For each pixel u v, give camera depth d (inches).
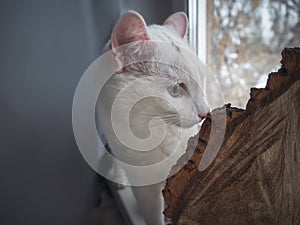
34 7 8.8
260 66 16.1
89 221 11.8
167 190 7.3
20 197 8.8
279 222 7.1
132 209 12.5
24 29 8.5
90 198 12.1
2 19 8.0
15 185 8.6
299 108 6.5
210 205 6.9
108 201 12.9
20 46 8.5
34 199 9.2
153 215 11.7
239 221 7.0
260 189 6.8
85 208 11.6
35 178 9.2
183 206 7.0
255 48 16.3
